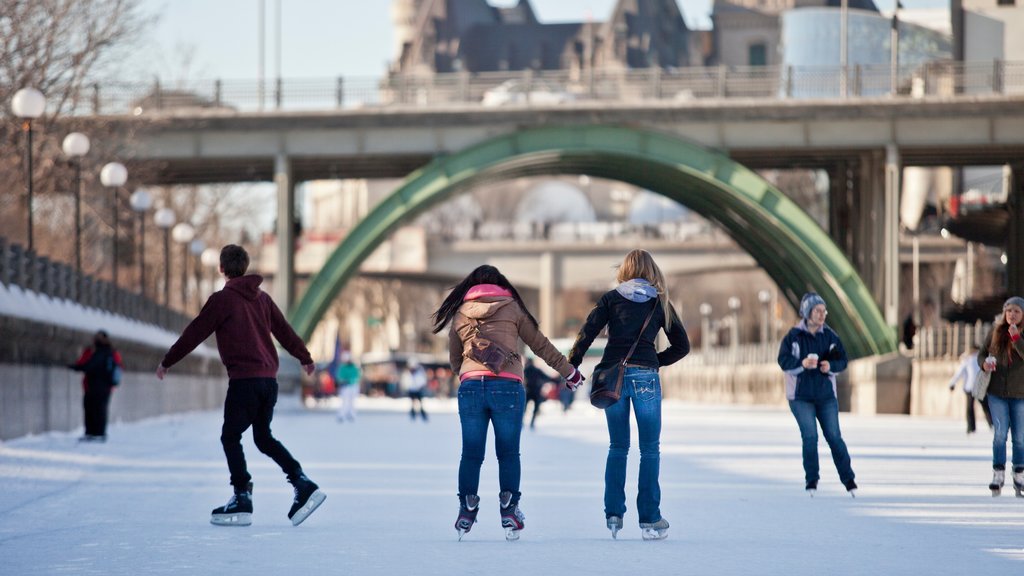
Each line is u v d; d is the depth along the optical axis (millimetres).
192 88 130000
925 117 128625
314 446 60656
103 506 31328
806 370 34312
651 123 131000
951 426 89812
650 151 130750
